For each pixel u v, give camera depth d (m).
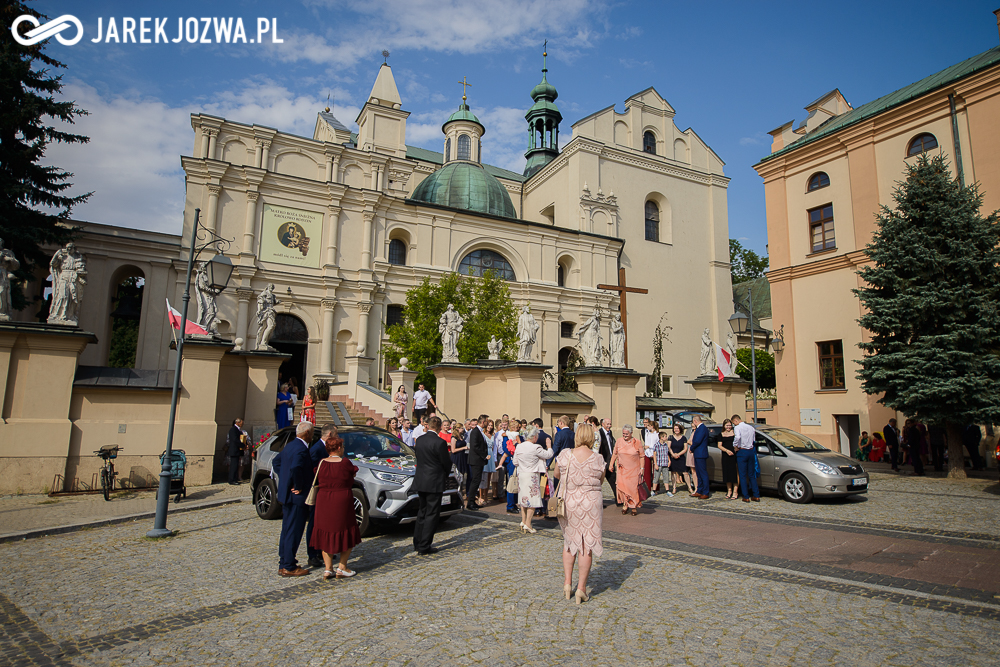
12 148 21.14
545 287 35.47
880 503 12.14
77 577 6.81
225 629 5.16
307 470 7.02
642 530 9.43
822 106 28.31
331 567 6.69
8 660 4.56
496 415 18.80
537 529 9.62
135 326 43.28
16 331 13.16
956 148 21.00
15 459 13.09
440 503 8.10
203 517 10.80
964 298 16.48
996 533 9.05
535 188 44.09
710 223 43.53
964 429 19.20
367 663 4.42
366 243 31.55
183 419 15.09
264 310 18.58
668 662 4.38
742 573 6.79
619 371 20.52
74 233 24.55
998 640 4.76
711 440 14.52
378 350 31.16
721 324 42.03
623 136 41.56
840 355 24.16
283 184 30.09
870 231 23.34
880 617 5.30
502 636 4.89
